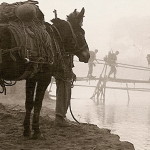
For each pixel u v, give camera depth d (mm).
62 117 9023
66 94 8992
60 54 7848
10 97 19484
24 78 7207
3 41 6750
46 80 7457
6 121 9398
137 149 10969
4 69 6836
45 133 8219
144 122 17047
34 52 6992
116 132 13992
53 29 8086
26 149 6844
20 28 6973
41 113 12555
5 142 7246
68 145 7289
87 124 9758
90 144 7457
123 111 21750
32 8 7062
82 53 8438
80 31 8430
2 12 7066
